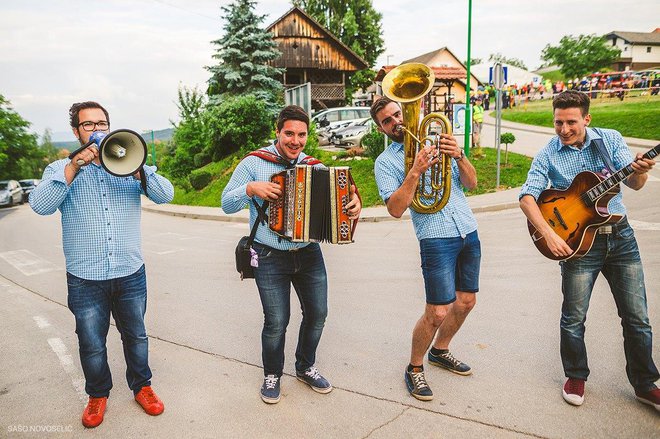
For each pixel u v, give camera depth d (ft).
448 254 9.78
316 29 98.63
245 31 72.59
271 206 9.43
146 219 47.60
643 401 9.52
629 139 58.13
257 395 10.61
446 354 11.43
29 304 18.61
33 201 8.59
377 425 9.26
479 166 44.62
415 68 9.92
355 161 49.06
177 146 75.82
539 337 12.92
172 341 13.91
